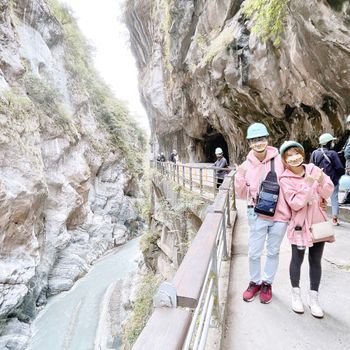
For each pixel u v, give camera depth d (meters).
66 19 29.67
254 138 2.70
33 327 13.41
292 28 7.18
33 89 18.72
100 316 14.13
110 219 28.05
